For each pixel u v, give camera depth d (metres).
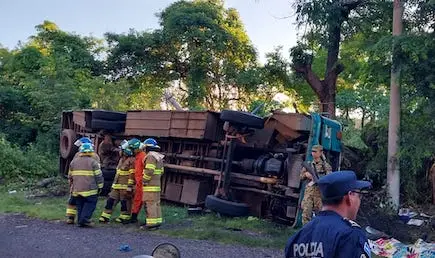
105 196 14.65
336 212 3.04
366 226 10.69
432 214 12.37
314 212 9.18
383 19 17.33
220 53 28.86
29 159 18.55
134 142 10.85
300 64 18.62
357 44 16.88
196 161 13.09
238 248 8.92
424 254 8.48
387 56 12.47
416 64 11.97
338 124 12.01
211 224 10.99
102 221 10.95
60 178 17.03
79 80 25.22
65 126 17.75
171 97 16.84
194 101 28.33
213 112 12.56
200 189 12.84
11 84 24.91
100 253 8.26
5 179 17.59
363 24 17.91
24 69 26.03
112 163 15.14
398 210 12.62
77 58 28.31
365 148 15.16
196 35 27.92
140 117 14.20
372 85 13.90
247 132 12.00
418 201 13.70
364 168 14.73
